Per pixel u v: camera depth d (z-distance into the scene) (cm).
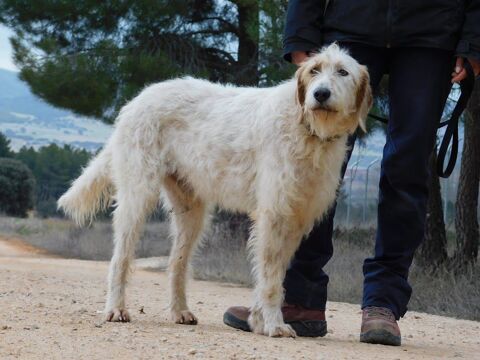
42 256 2003
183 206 675
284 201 569
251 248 602
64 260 1733
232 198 619
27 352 455
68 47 1806
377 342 565
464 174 1374
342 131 571
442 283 1127
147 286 1094
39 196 5475
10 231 3050
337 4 578
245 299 981
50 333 524
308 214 580
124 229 646
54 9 1706
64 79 1669
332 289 1143
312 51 585
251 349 493
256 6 1598
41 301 762
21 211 4872
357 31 570
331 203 585
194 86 653
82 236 2281
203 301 914
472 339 682
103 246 2062
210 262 1475
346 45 575
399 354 516
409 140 564
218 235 1723
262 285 575
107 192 702
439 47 561
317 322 591
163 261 1703
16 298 777
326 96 541
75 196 697
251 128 596
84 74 1672
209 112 629
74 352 459
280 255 577
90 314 657
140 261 1747
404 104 567
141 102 659
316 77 552
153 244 1998
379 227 584
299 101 559
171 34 1794
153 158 649
